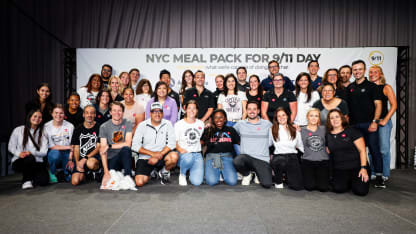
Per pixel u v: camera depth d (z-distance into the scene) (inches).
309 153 117.6
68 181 129.5
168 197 101.0
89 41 206.2
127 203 93.0
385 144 124.3
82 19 206.5
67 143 131.9
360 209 88.0
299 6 206.5
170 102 149.2
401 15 204.2
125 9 206.7
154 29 206.2
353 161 109.8
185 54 189.3
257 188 117.2
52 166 127.0
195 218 78.2
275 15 206.8
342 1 205.5
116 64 188.2
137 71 181.6
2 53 191.8
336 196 104.5
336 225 73.4
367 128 128.6
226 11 205.8
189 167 123.0
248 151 124.0
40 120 124.2
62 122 132.4
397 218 79.4
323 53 187.3
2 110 191.2
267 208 88.2
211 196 102.7
